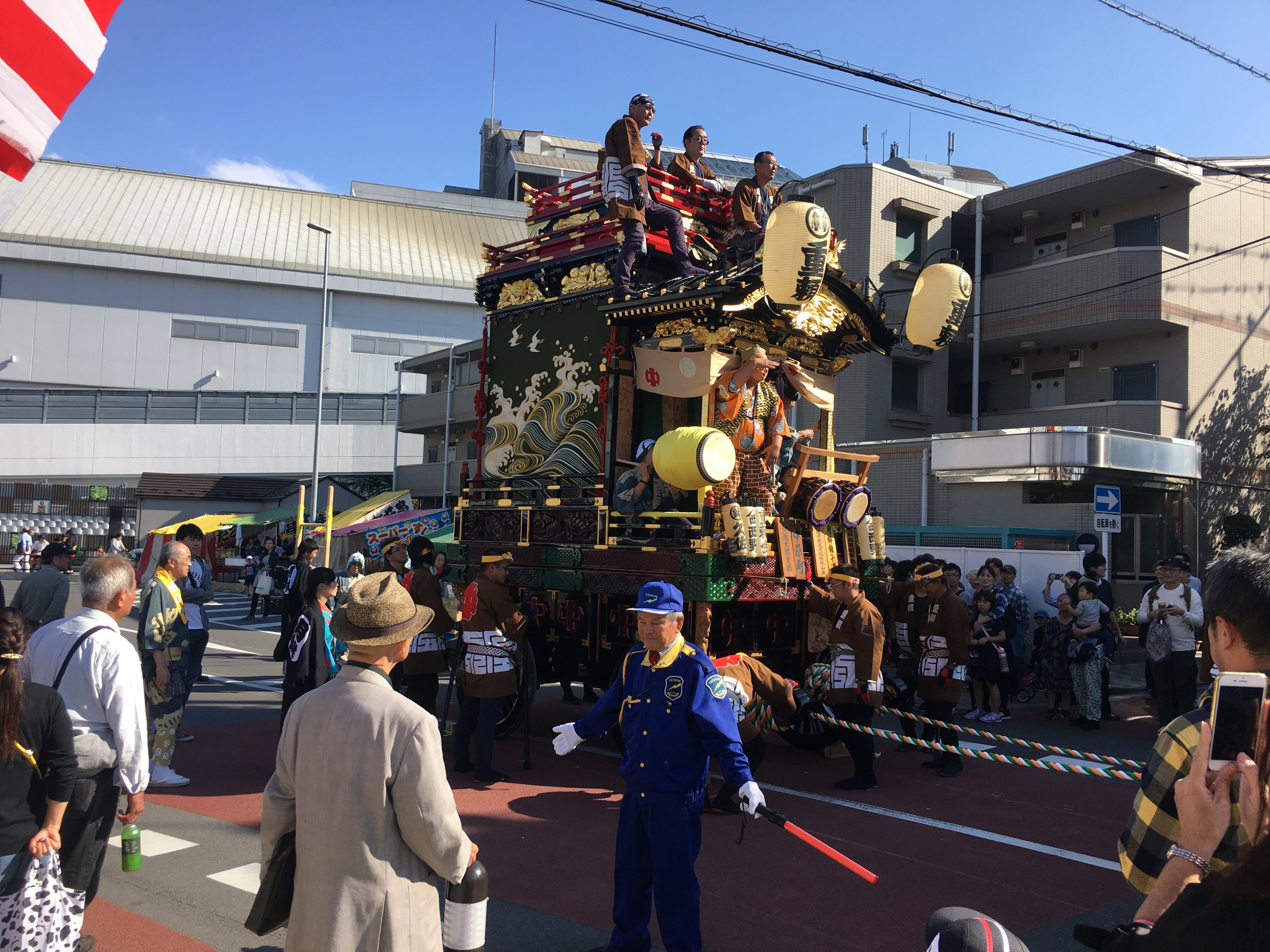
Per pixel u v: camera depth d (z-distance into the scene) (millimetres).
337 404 41188
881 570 10320
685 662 3936
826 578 8133
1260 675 1830
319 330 44625
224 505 37062
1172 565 9406
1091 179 21062
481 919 3035
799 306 7020
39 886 3166
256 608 21891
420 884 2705
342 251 46469
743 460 7809
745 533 6988
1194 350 20609
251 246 44375
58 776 3254
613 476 8180
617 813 6398
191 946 4203
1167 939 1742
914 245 23141
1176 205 21047
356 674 2811
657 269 8969
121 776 3824
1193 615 9172
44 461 37562
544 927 4434
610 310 8133
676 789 3807
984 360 24203
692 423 8938
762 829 6102
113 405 39000
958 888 5074
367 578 2951
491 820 6195
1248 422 21422
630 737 3967
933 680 7887
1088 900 4930
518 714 8742
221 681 12414
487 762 7195
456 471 33344
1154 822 2031
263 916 2652
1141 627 10680
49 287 40594
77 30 4320
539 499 8883
